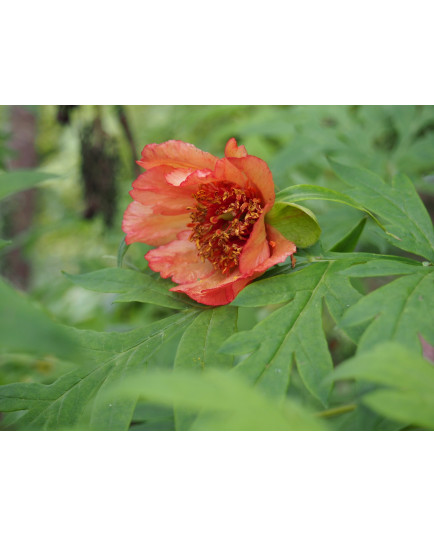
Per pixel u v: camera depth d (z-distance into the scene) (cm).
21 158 91
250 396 22
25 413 32
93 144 62
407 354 24
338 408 31
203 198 37
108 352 34
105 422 30
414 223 35
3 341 20
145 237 38
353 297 32
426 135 58
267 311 55
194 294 35
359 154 57
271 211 36
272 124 62
